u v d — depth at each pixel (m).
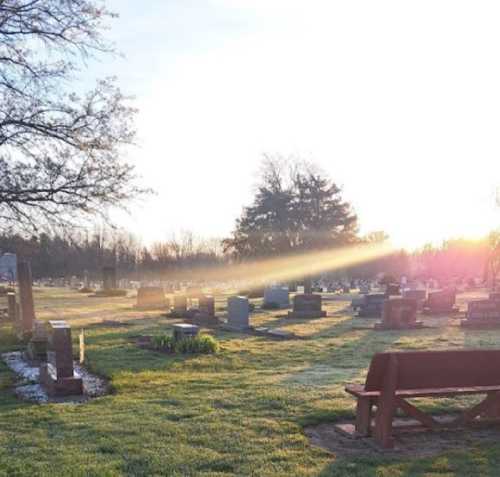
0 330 20.48
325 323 23.86
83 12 14.84
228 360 13.50
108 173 15.84
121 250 82.81
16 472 5.55
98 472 5.48
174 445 6.33
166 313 30.36
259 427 7.03
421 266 95.00
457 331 20.16
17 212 15.16
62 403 9.08
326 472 5.44
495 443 6.34
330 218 61.38
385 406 6.31
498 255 58.56
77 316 28.75
